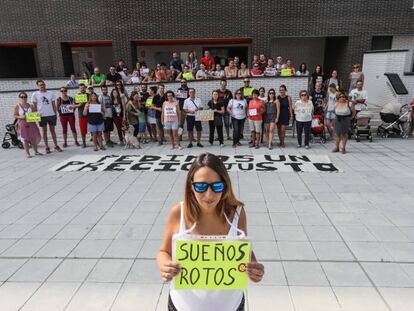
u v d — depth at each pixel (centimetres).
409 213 527
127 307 330
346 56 1377
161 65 1215
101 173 780
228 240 191
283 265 393
